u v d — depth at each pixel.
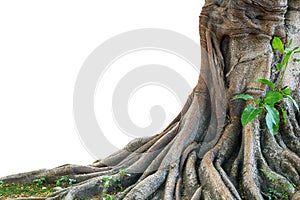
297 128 6.80
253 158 6.34
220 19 6.79
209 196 6.04
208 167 6.28
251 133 6.52
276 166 6.38
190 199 6.12
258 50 6.77
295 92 7.00
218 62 6.90
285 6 6.69
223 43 6.96
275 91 6.46
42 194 7.17
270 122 6.02
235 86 6.77
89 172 7.61
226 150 6.60
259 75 6.70
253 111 6.08
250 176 6.12
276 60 6.86
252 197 5.91
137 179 6.93
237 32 6.71
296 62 7.00
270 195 6.00
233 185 6.07
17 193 7.34
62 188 7.26
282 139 6.73
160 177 6.50
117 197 6.40
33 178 7.79
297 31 6.95
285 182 6.02
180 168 6.61
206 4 6.92
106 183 6.75
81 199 6.69
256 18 6.69
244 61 6.78
